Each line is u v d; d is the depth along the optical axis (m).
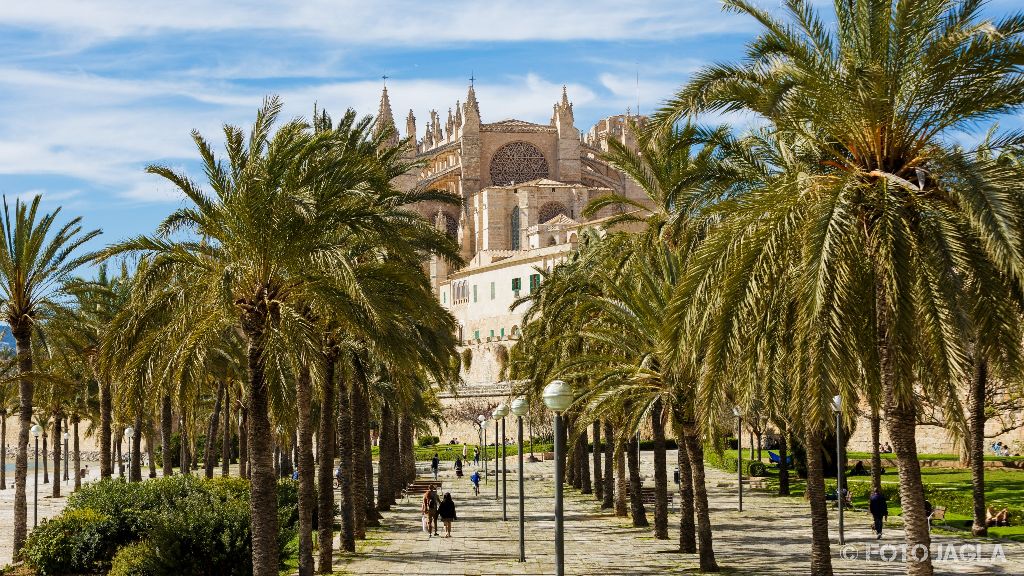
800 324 16.72
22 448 39.19
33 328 40.25
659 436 38.22
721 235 17.88
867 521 42.47
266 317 24.39
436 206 154.00
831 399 16.45
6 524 56.31
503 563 32.81
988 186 15.55
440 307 33.66
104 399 49.62
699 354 19.75
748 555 33.09
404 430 66.75
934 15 17.20
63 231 39.16
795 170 19.27
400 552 36.47
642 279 29.69
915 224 17.09
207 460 63.81
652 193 33.56
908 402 17.14
